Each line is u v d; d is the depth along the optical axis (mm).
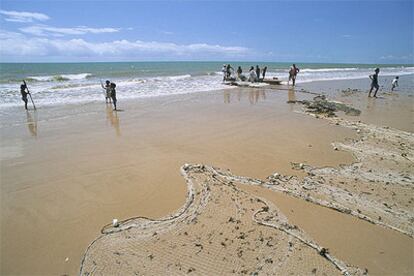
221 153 8539
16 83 25297
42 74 37844
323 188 6449
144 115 13289
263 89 22844
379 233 4980
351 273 4102
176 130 10812
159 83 26656
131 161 7922
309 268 4188
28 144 9266
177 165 7676
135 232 4980
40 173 7184
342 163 7883
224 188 6453
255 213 5512
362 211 5578
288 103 16453
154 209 5688
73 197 6086
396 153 8625
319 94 19953
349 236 4895
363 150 8859
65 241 4766
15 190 6359
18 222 5250
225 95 19547
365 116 13258
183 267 4195
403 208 5691
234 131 10727
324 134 10453
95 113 13664
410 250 4590
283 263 4273
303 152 8648
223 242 4715
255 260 4328
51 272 4137
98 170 7359
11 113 13555
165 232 4973
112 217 5422
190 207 5707
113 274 4074
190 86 24469
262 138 9930
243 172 7277
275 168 7535
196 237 4836
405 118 12961
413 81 30953
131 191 6348
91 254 4473
